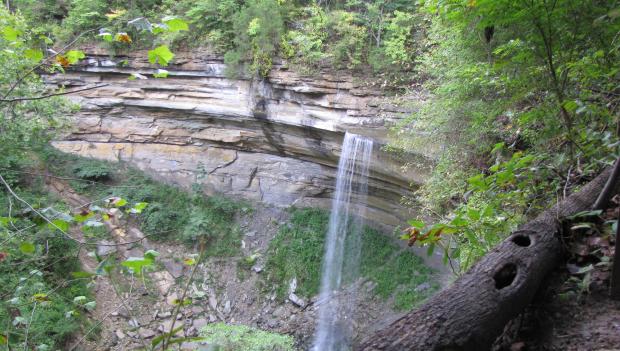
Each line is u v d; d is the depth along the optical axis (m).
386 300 12.09
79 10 14.05
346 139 12.52
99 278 10.95
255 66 13.18
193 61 14.24
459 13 4.15
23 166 12.92
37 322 8.12
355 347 2.48
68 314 3.33
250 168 15.09
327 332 11.76
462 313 2.50
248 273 12.99
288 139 14.13
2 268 5.56
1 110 8.10
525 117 4.11
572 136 3.51
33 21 14.49
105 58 14.49
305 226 14.12
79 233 11.24
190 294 11.95
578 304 2.75
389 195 12.60
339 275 13.22
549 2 3.30
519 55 3.89
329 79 12.93
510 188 4.27
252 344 5.80
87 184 13.84
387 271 12.63
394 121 11.52
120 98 14.75
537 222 3.24
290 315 12.19
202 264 12.91
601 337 2.47
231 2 13.45
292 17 13.90
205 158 15.11
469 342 2.42
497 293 2.63
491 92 6.77
